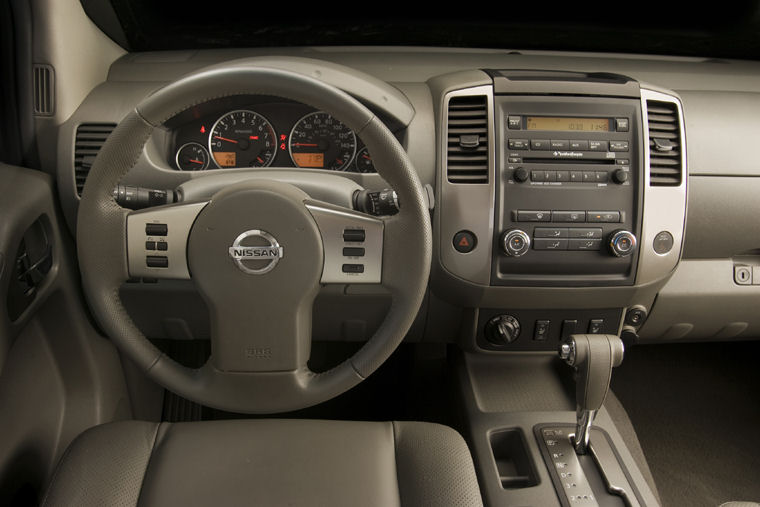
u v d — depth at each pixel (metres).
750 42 1.62
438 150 1.27
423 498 0.90
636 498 1.18
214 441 0.99
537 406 1.43
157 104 0.88
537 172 1.26
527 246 1.25
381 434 1.02
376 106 1.26
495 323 1.41
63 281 1.29
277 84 0.87
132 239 0.97
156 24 1.53
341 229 0.97
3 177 1.16
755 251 1.46
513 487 1.29
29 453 1.24
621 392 2.03
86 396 1.41
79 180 1.27
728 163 1.37
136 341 1.03
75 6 1.31
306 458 0.96
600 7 1.56
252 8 1.52
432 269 1.33
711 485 1.69
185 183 1.17
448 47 1.65
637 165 1.27
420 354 1.86
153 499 0.89
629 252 1.26
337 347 1.93
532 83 1.26
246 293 0.97
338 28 1.59
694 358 2.17
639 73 1.52
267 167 1.30
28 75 1.23
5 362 1.07
